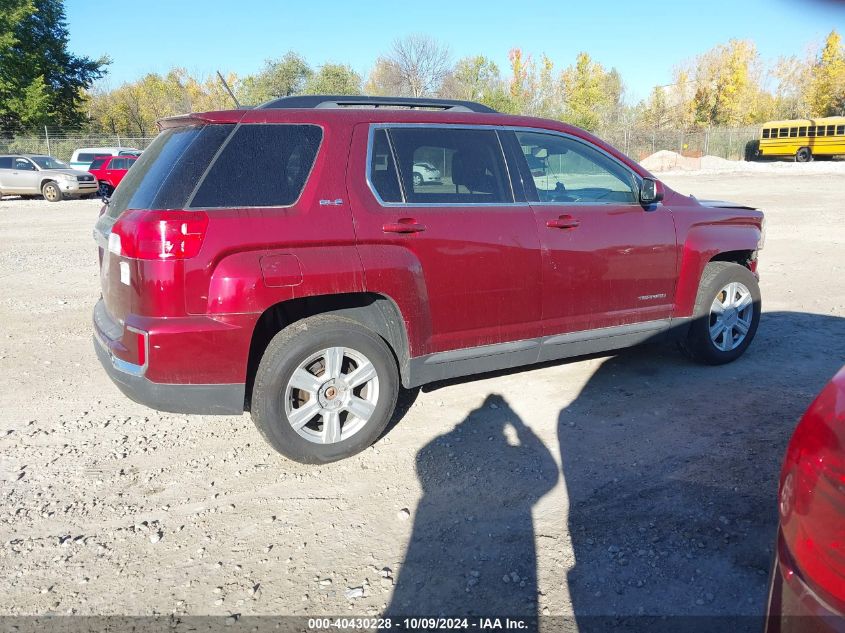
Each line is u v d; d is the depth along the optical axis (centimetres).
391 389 408
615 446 415
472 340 434
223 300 354
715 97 6378
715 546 314
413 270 402
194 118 379
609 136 4938
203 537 330
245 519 345
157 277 347
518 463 397
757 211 560
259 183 372
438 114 430
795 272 955
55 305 802
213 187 362
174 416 475
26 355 612
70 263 1098
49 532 335
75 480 385
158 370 353
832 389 168
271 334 401
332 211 381
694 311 525
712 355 543
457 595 286
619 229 477
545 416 461
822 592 149
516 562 306
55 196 2436
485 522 338
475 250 421
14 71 4025
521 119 461
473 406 480
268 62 5328
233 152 371
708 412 462
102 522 344
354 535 330
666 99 6744
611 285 479
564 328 466
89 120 4897
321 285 374
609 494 361
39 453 418
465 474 386
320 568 305
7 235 1472
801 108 6531
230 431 450
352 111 408
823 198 2092
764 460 393
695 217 515
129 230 355
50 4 4222
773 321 690
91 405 494
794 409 464
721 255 555
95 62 4531
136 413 479
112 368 374
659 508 346
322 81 5225
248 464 403
